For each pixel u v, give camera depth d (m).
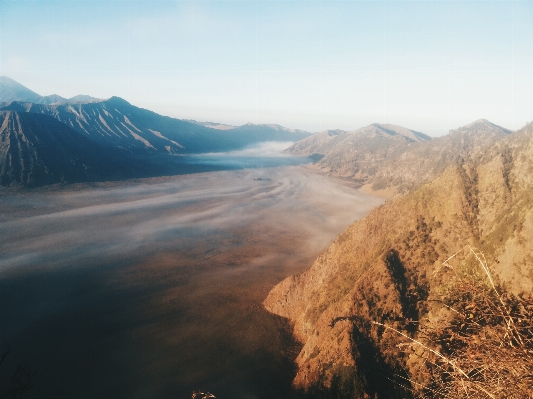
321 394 24.39
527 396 3.71
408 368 23.55
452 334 4.83
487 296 4.81
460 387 4.25
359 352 25.19
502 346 4.09
